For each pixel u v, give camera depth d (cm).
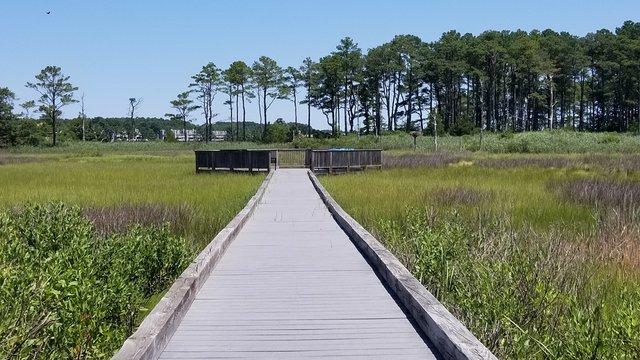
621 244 917
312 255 820
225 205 1471
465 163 3112
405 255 880
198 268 635
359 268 734
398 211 1336
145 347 392
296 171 2767
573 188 1647
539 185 1906
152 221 1201
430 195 1579
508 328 543
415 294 528
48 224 829
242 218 1086
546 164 2866
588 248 931
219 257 782
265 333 484
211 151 2756
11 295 485
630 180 1906
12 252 639
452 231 916
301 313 541
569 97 9900
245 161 2688
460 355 383
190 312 545
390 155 3925
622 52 9031
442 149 5219
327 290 625
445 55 9606
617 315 556
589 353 487
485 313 589
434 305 491
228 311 548
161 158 4494
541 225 1197
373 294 608
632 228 1030
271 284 653
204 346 453
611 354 489
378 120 9619
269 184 2059
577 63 9075
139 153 5906
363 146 5884
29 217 872
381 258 694
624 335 497
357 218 1270
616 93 9306
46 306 498
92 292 541
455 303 681
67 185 2033
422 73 9400
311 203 1498
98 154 5384
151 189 1878
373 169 2848
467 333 416
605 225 1076
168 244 841
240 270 724
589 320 533
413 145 5741
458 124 8088
